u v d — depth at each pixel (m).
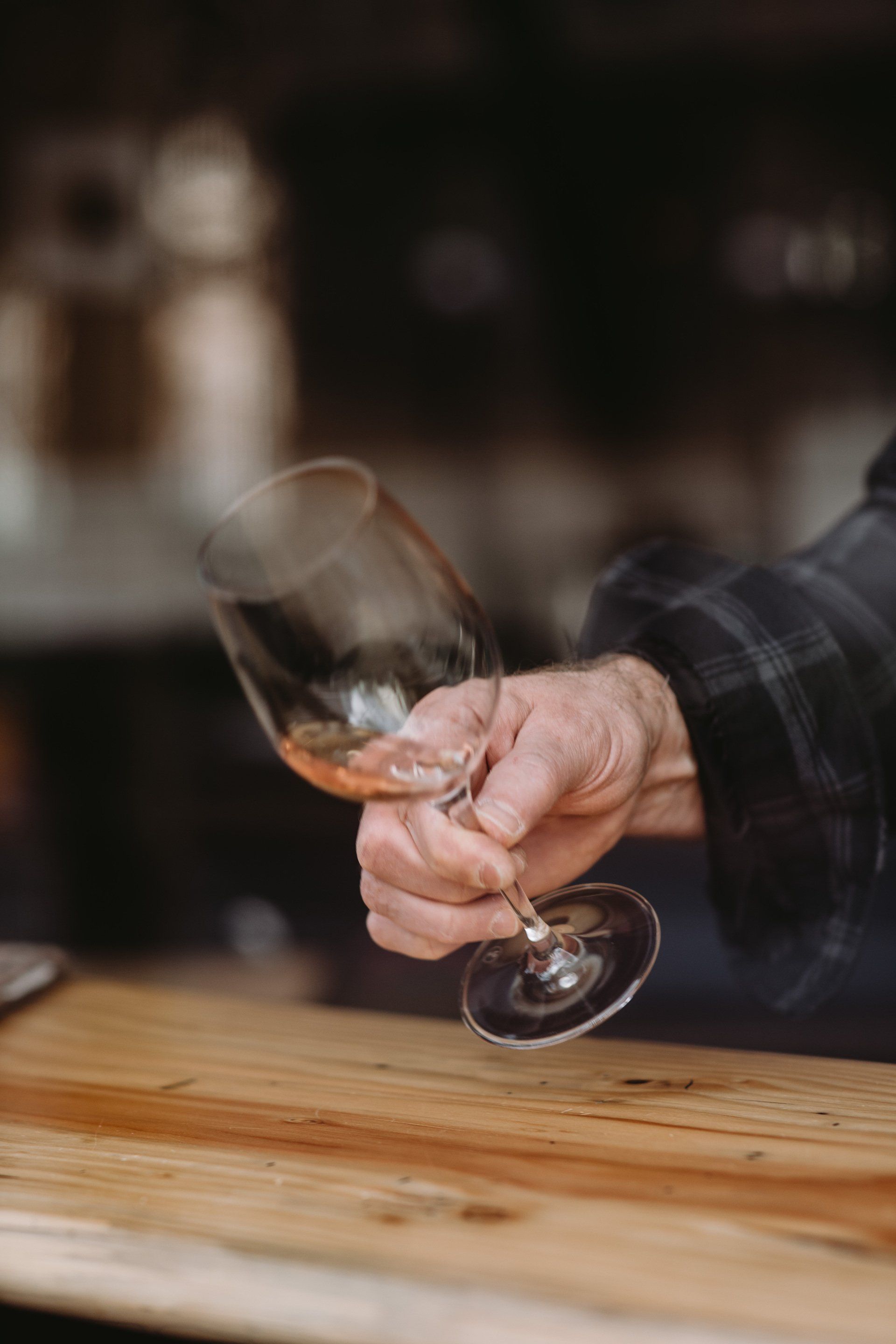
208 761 3.41
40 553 4.69
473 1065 0.66
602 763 0.71
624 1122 0.60
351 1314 0.51
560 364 4.92
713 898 0.80
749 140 4.64
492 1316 0.50
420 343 4.93
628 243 4.80
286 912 2.64
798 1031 1.60
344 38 4.35
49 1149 0.60
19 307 4.54
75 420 4.66
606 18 4.30
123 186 4.42
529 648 4.66
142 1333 0.55
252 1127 0.61
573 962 0.68
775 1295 0.50
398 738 0.62
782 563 0.87
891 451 0.90
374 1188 0.56
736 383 4.80
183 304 4.66
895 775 0.81
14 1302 0.53
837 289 4.68
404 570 0.63
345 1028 0.71
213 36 4.27
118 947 2.71
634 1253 0.52
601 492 4.91
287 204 4.72
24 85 4.29
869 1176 0.55
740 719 0.77
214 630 4.60
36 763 3.49
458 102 4.61
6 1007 0.74
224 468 4.77
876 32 4.29
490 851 0.65
